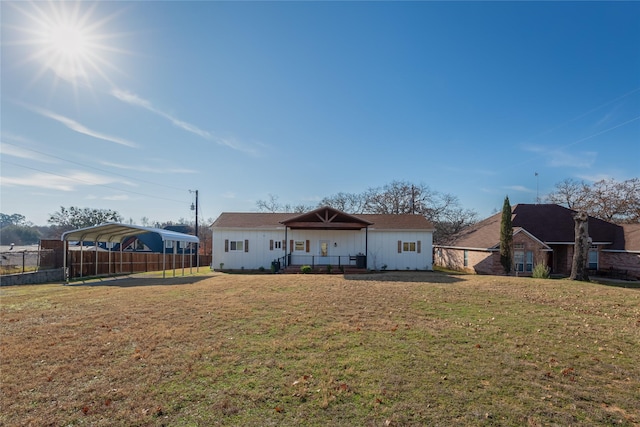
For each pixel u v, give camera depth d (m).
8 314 9.05
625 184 33.97
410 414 3.89
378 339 6.47
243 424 3.73
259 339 6.52
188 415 3.92
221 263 26.08
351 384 4.61
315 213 23.45
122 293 12.62
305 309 9.10
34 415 3.95
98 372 5.09
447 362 5.34
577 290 12.70
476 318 8.13
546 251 24.69
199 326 7.48
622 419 3.81
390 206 42.22
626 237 24.89
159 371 5.09
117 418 3.87
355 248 25.80
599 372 5.02
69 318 8.47
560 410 3.97
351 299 10.58
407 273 22.16
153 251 39.03
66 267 19.56
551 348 6.00
